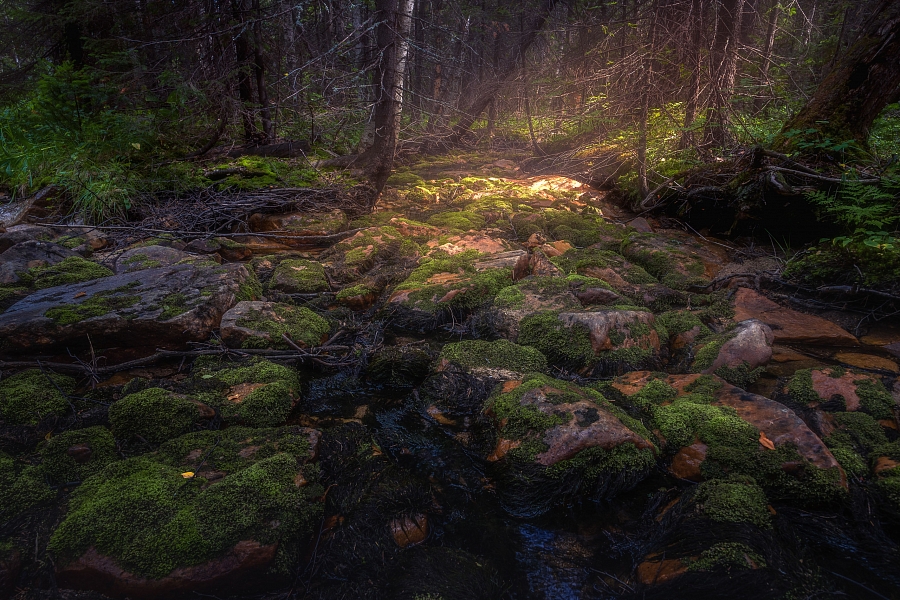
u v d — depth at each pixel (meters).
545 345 3.43
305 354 3.33
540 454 2.37
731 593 1.77
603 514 2.25
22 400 2.68
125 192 5.55
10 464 2.24
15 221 5.26
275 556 1.90
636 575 1.92
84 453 2.35
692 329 3.65
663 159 7.30
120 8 7.52
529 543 2.10
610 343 3.35
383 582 1.89
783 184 5.02
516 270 4.58
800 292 4.24
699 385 2.93
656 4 6.39
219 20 7.58
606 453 2.38
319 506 2.13
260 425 2.70
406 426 2.84
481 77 12.23
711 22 7.01
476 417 2.84
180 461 2.31
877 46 5.13
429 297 4.05
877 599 1.78
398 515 2.17
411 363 3.29
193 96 7.04
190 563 1.84
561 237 5.71
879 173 4.66
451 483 2.42
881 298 3.91
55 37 8.30
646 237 5.54
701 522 2.02
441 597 1.81
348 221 6.24
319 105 8.91
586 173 8.82
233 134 9.20
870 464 2.37
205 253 4.99
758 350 3.23
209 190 6.24
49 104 6.27
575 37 9.90
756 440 2.42
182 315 3.31
